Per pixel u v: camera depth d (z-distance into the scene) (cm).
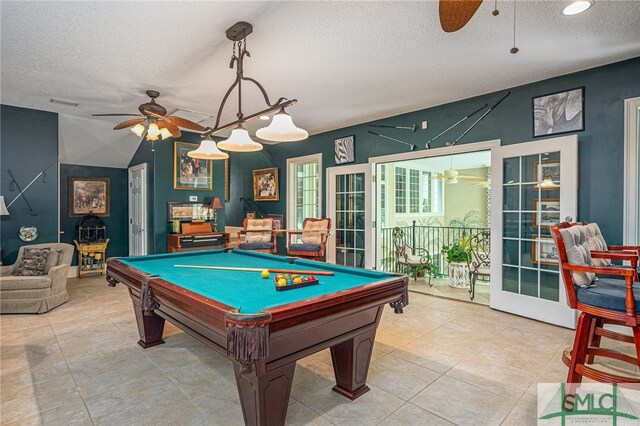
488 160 784
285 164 693
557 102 361
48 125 486
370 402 210
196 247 571
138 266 292
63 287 427
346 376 215
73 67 335
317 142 633
